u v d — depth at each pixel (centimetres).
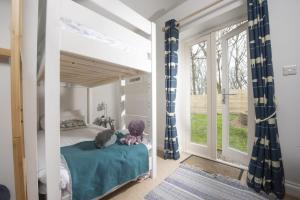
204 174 194
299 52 148
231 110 236
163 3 262
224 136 241
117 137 183
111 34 132
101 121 305
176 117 270
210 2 218
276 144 148
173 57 245
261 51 157
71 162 120
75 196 112
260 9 159
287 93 154
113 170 136
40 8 106
